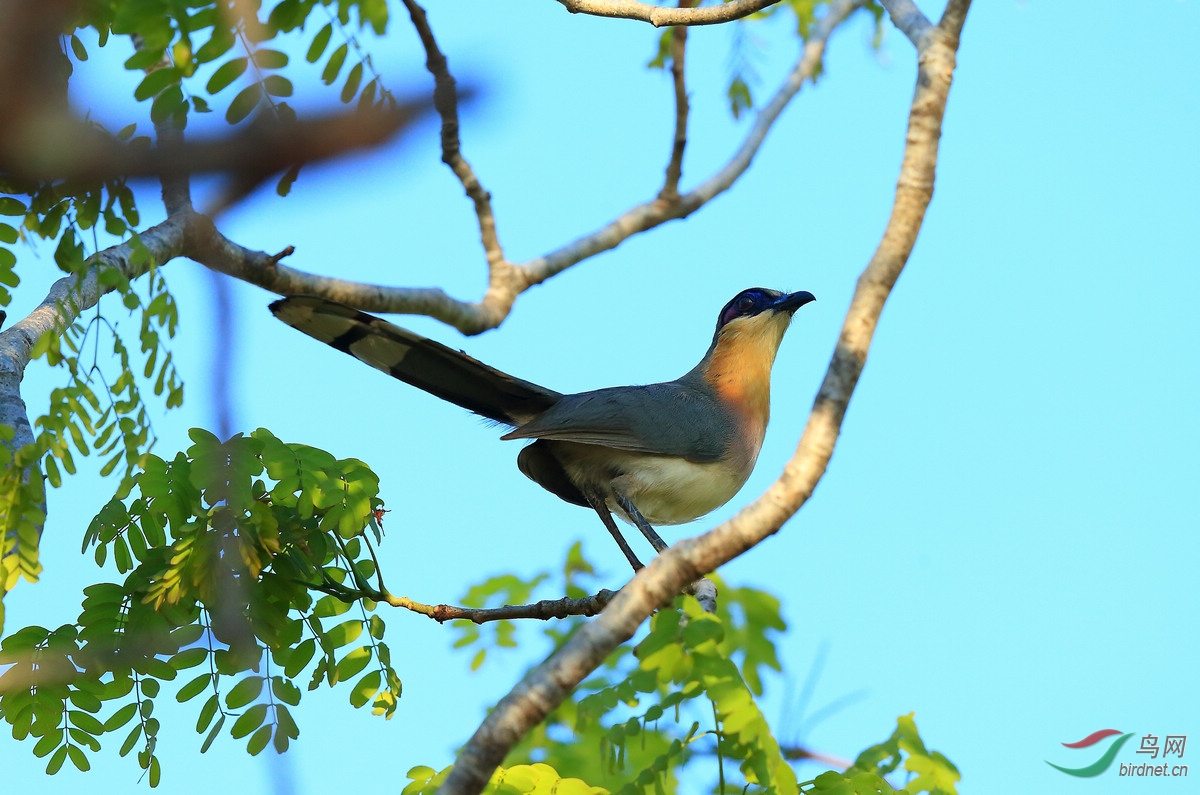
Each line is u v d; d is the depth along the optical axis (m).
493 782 7.30
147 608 7.99
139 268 7.39
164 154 1.71
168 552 8.15
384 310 9.96
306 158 1.73
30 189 1.74
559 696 6.02
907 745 7.83
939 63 6.65
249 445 8.31
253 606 8.11
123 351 6.93
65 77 1.81
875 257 6.45
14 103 1.57
